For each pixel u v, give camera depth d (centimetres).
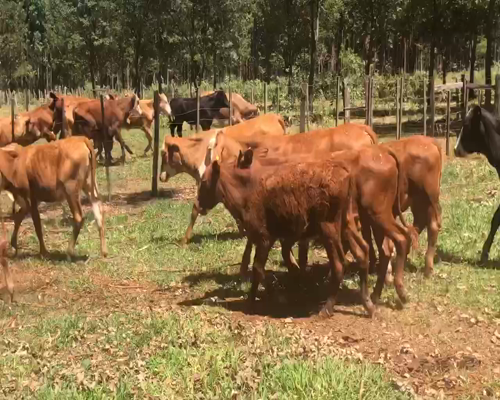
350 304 829
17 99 4228
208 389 598
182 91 4256
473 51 3073
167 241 1157
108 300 876
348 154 786
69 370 641
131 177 1825
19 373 644
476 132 1020
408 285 862
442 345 696
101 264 1034
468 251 1012
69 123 2008
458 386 605
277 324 760
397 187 796
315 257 1027
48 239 1211
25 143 1897
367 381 595
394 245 850
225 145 1034
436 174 891
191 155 1260
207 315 790
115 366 652
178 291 907
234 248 1095
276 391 586
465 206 1227
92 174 1072
